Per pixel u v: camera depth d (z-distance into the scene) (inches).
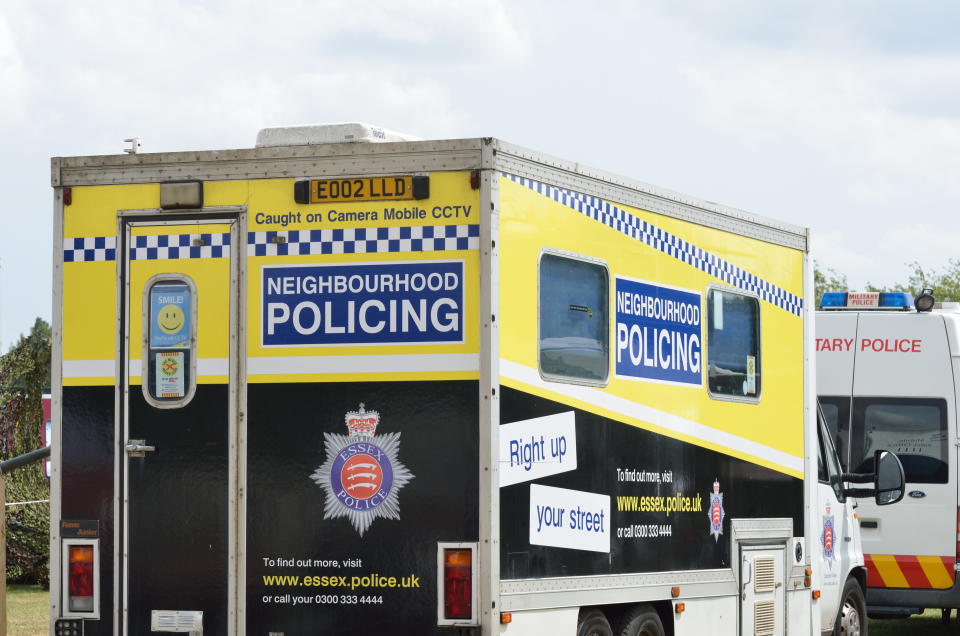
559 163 338.3
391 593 315.9
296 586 322.0
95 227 339.0
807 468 458.6
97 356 338.0
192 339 331.9
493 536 309.1
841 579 502.6
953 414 606.2
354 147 323.0
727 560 407.2
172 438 331.9
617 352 357.4
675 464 382.0
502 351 315.3
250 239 328.8
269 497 324.5
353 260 322.0
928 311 618.5
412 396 316.5
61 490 338.6
